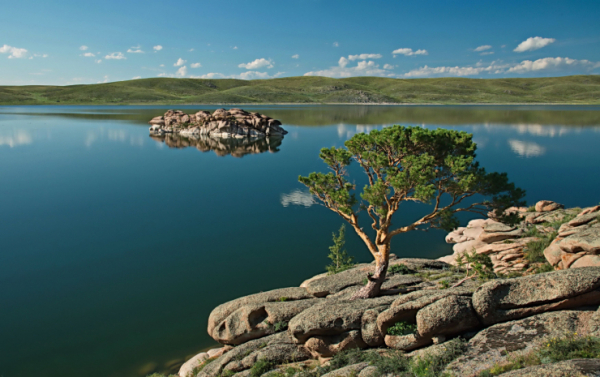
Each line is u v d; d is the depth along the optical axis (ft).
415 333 50.31
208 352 73.41
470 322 47.83
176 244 135.95
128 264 118.32
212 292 100.78
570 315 43.88
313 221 164.14
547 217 111.86
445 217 71.15
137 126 592.19
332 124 626.64
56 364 72.90
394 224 156.87
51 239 139.85
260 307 70.03
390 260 99.40
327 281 81.46
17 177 247.50
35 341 79.71
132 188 225.35
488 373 38.11
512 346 42.04
